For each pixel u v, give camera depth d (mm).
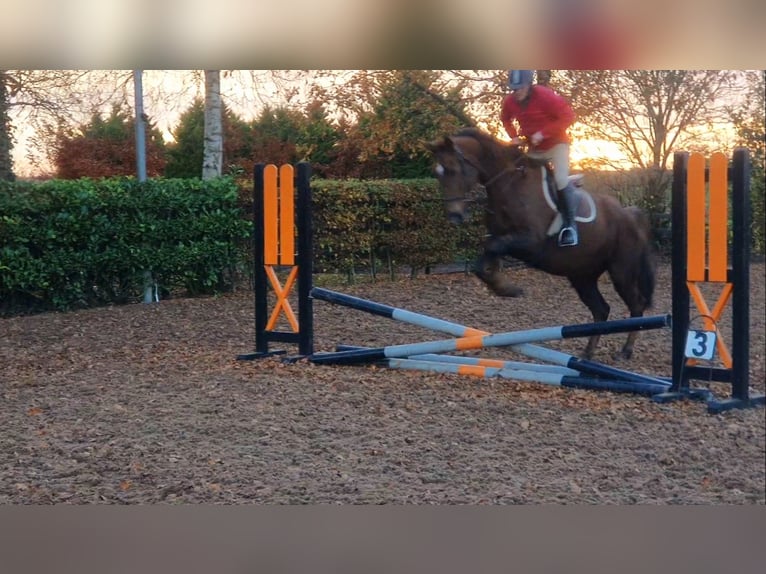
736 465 5535
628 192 15641
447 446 5758
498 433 6086
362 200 13883
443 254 14664
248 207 13281
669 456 5625
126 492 4891
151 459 5434
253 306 12086
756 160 16859
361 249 14031
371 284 14102
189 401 6855
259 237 8922
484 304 12609
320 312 11891
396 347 8164
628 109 14961
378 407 6703
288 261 8758
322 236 13734
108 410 6578
